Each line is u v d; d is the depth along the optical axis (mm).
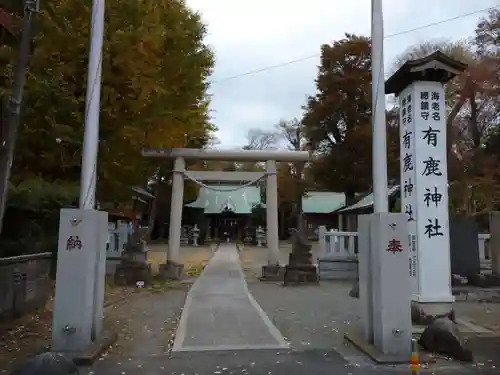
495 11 25375
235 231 50219
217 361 6703
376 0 7863
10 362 6520
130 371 6215
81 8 11438
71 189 12039
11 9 9422
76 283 6879
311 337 8242
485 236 18641
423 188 9578
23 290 9461
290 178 45219
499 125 24109
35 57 10664
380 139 7543
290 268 16422
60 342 6766
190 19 16844
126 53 11695
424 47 29234
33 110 10898
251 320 9695
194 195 43000
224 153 18562
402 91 10328
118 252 18156
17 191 10922
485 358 6906
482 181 24625
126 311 10938
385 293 6953
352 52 34812
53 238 12453
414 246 9531
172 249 18141
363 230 7695
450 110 28141
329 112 35594
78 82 11977
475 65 25109
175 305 11836
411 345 6879
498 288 14047
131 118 13258
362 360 6762
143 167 17953
